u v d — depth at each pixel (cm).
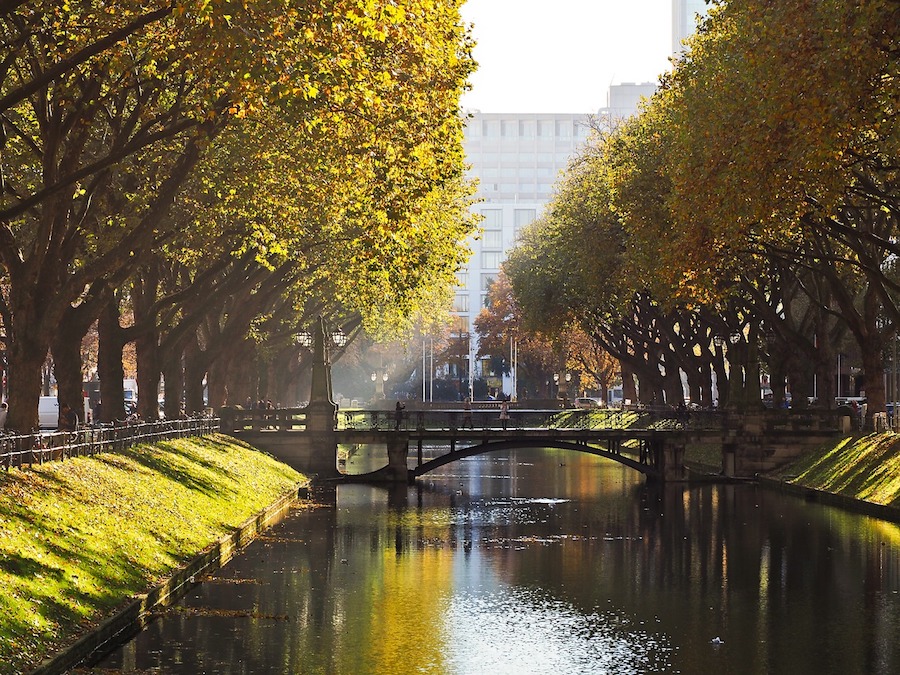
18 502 2683
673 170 4003
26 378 3272
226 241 4691
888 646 2519
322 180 3572
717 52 3766
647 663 2364
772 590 3161
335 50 2472
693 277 4084
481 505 5388
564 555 3784
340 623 2694
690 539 4150
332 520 4722
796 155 3019
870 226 4638
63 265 3350
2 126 3034
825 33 2825
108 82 3250
